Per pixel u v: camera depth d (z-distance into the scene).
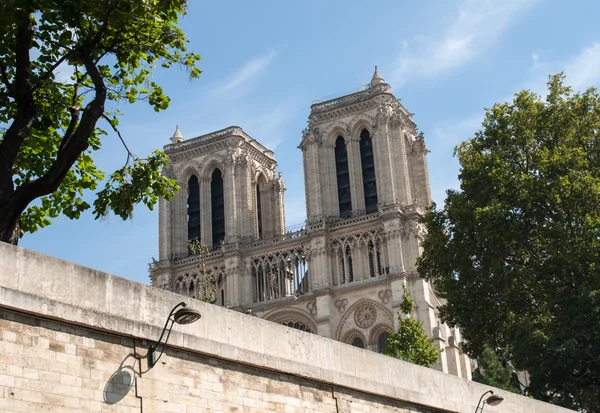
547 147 73.88
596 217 66.62
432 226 78.69
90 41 31.52
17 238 30.03
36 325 22.59
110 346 24.38
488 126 77.81
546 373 60.84
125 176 34.47
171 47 34.47
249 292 142.12
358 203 139.75
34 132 35.34
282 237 142.00
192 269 147.25
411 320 95.12
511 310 71.75
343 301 133.88
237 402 27.88
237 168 150.75
